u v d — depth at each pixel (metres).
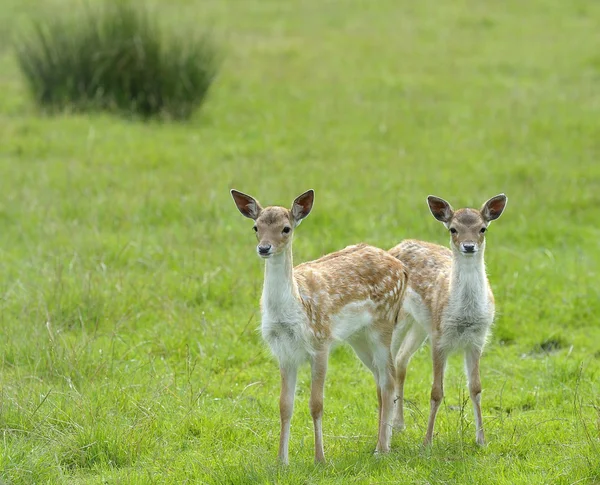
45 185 31.55
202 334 21.62
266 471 15.12
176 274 24.89
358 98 43.38
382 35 54.69
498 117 40.84
